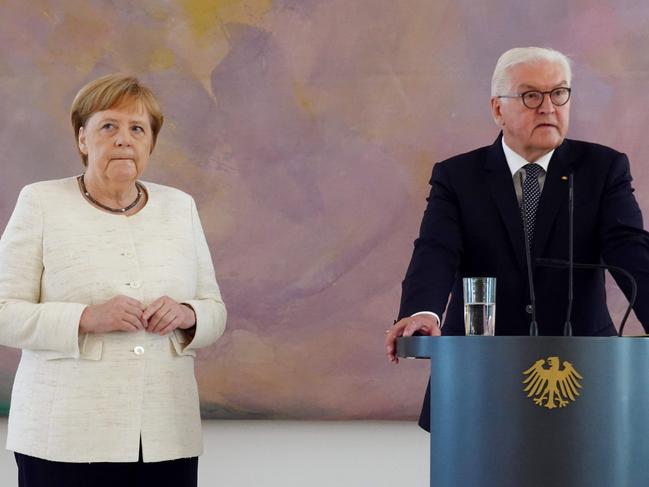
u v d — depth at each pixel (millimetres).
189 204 4309
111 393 3834
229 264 7309
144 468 3928
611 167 4332
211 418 7191
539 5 7227
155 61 7402
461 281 4488
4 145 7402
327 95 7316
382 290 7246
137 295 3961
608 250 4199
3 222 7379
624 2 7188
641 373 3145
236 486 6980
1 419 7180
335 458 6969
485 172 4434
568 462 3100
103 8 7422
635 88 7164
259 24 7367
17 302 3863
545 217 4273
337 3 7332
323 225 7297
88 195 4094
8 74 7422
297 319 7250
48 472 3811
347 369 7199
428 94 7262
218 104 7363
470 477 3205
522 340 3146
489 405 3180
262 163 7332
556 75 4273
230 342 7238
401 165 7270
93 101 4027
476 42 7262
